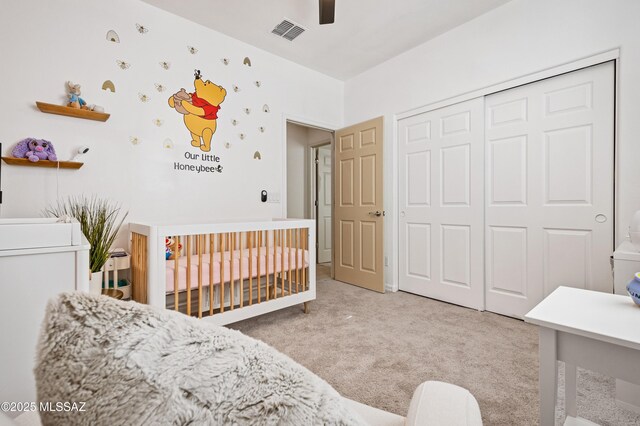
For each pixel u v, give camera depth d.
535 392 1.42
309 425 0.24
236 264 2.12
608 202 1.95
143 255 1.83
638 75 1.81
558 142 2.16
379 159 3.19
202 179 2.61
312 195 4.94
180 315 0.31
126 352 0.28
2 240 0.81
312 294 2.53
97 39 2.10
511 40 2.33
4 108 1.79
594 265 2.01
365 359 1.73
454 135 2.73
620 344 0.71
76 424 0.27
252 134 2.94
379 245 3.17
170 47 2.43
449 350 1.84
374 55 3.15
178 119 2.47
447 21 2.58
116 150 2.18
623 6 1.86
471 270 2.63
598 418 1.25
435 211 2.90
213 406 0.25
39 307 0.87
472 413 0.52
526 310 2.32
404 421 0.65
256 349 0.29
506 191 2.43
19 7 1.84
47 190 1.92
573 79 2.09
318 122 3.53
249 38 2.81
